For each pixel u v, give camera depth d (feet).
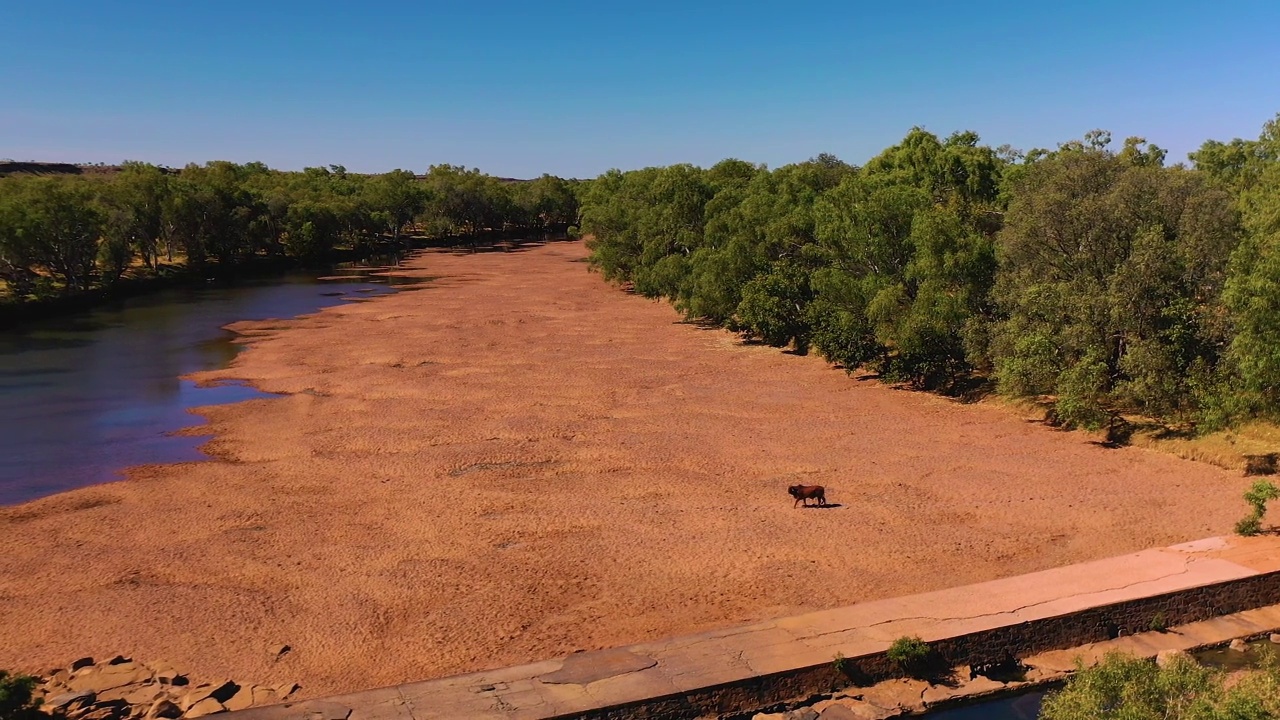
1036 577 77.15
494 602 76.23
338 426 134.51
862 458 118.11
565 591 78.43
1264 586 76.07
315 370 175.63
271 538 90.63
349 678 63.93
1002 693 63.82
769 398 153.17
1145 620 71.97
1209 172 240.73
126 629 71.00
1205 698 42.09
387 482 108.68
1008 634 67.46
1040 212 137.59
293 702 58.95
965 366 163.32
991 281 151.02
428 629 71.41
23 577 81.00
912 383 162.50
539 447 123.75
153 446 124.67
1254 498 85.25
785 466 114.83
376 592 78.13
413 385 162.50
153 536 91.20
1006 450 120.67
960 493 103.45
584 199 451.94
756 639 66.85
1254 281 103.71
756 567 83.20
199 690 60.75
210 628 71.26
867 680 64.08
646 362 184.96
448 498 102.78
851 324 164.55
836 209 178.40
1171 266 122.11
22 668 64.49
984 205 225.76
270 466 115.14
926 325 147.64
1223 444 112.88
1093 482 106.22
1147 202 130.82
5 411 144.05
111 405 148.05
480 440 127.24
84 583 79.71
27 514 97.66
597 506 100.17
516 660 66.39
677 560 84.99
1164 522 92.27
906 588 78.02
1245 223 129.70
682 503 101.14
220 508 99.55
